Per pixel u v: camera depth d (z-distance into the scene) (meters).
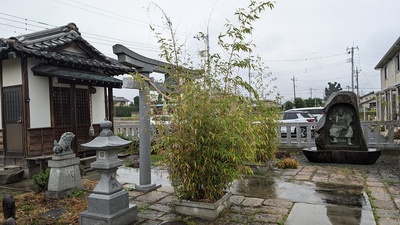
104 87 9.30
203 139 3.84
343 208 4.34
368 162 7.61
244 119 4.13
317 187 5.53
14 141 7.33
